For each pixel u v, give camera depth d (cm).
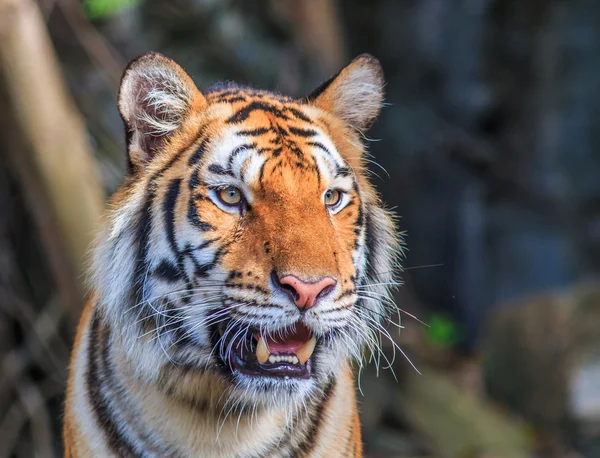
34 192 914
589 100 2458
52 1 1095
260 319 514
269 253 513
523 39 2409
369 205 604
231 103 574
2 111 877
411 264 2423
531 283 2411
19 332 1117
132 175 564
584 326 1739
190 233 531
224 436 550
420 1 2361
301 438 560
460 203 2419
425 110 2403
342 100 620
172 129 564
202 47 1386
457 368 1980
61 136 905
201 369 547
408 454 1440
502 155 2441
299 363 535
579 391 1639
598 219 2527
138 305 549
